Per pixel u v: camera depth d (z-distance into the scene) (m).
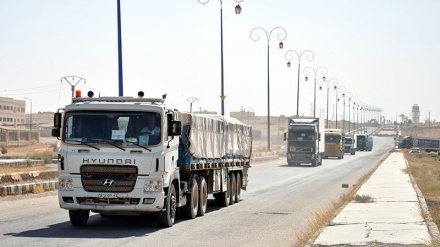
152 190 24.73
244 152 41.66
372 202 36.78
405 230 23.62
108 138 24.88
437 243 19.25
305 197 44.66
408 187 48.97
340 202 38.75
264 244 21.98
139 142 24.86
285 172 83.75
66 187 24.84
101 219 28.92
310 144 100.56
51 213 31.02
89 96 26.52
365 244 20.14
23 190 42.09
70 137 25.00
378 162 122.88
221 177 35.84
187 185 29.44
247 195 46.53
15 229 24.70
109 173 24.72
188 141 28.56
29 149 154.62
